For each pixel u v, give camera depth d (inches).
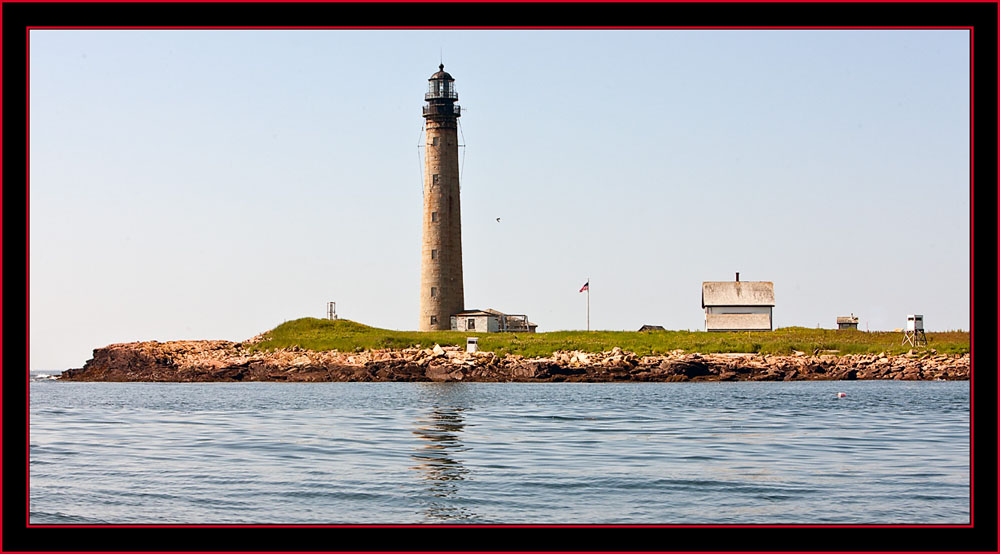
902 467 1957.4
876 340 6427.2
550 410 3412.9
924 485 1761.8
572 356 5876.0
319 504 1620.3
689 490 1721.2
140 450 2231.8
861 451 2198.6
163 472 1908.2
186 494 1697.8
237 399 4200.3
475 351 5979.3
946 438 2464.3
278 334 6806.1
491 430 2679.6
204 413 3380.9
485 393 4498.0
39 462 2039.9
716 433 2588.6
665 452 2183.8
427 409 3496.6
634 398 4057.6
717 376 5649.6
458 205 7037.4
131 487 1753.2
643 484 1772.9
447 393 4517.7
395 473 1892.2
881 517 1524.4
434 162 6988.2
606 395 4288.9
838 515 1540.4
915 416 3134.8
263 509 1585.9
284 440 2439.7
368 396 4345.5
